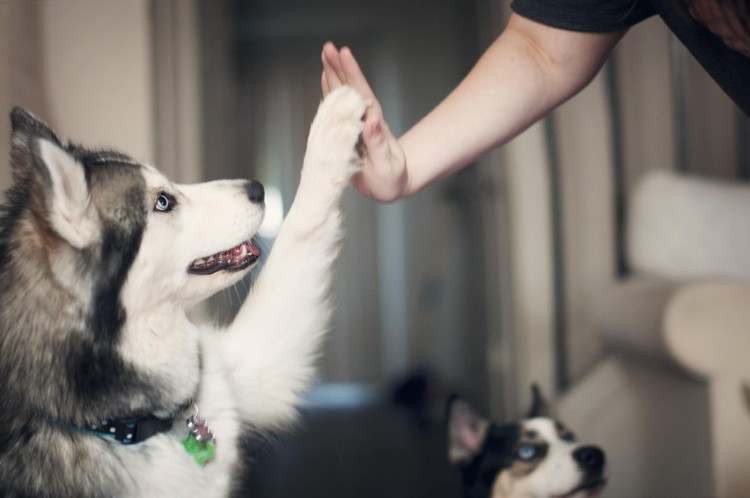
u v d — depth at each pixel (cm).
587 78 153
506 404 429
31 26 277
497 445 240
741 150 385
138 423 142
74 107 320
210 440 149
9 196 151
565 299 399
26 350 138
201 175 379
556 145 401
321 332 173
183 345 152
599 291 354
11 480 134
